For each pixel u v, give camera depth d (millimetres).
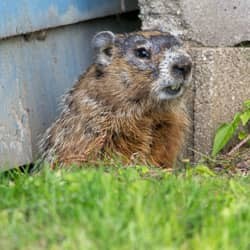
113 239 6414
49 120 12164
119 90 11102
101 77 11195
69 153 11211
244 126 12289
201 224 6949
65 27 12383
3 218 6961
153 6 11984
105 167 9953
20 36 11539
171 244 6375
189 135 12188
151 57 10969
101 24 13148
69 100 11531
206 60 11828
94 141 11125
